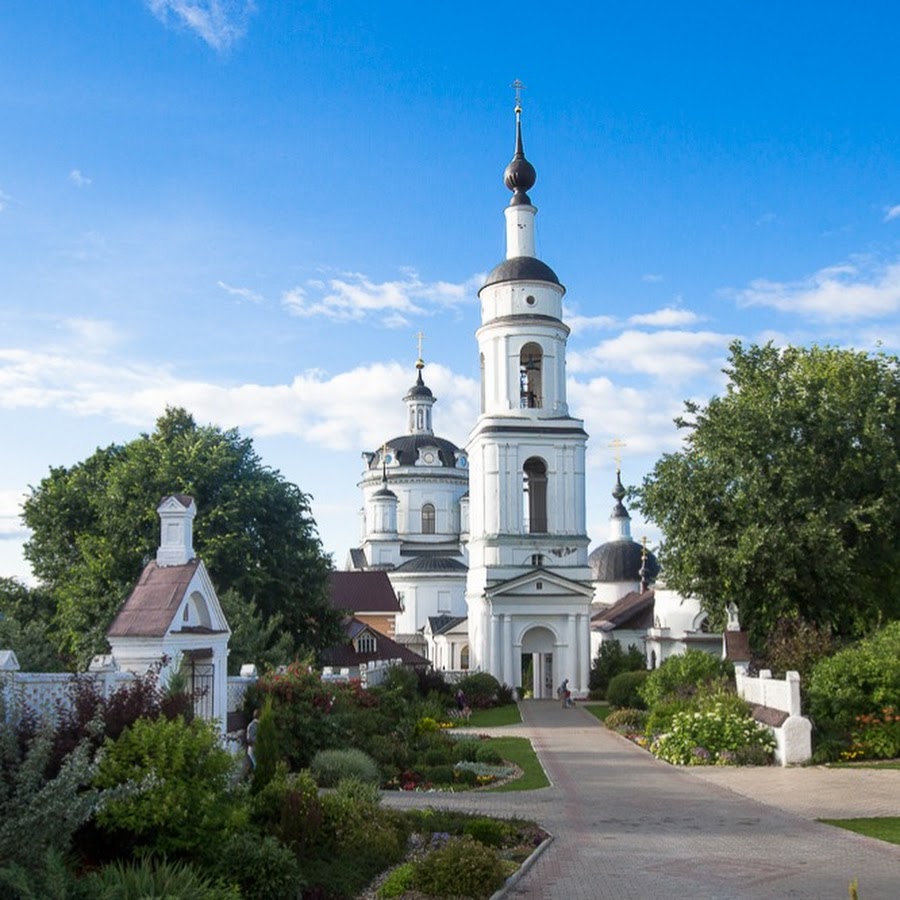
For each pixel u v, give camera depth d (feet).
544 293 219.00
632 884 52.95
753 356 145.48
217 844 47.73
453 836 64.39
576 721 163.32
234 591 132.77
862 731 101.04
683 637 214.90
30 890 34.40
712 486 132.57
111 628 76.18
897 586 134.62
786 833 65.87
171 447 154.81
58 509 162.91
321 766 83.71
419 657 217.97
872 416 129.59
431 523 338.13
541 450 216.54
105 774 47.60
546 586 211.41
